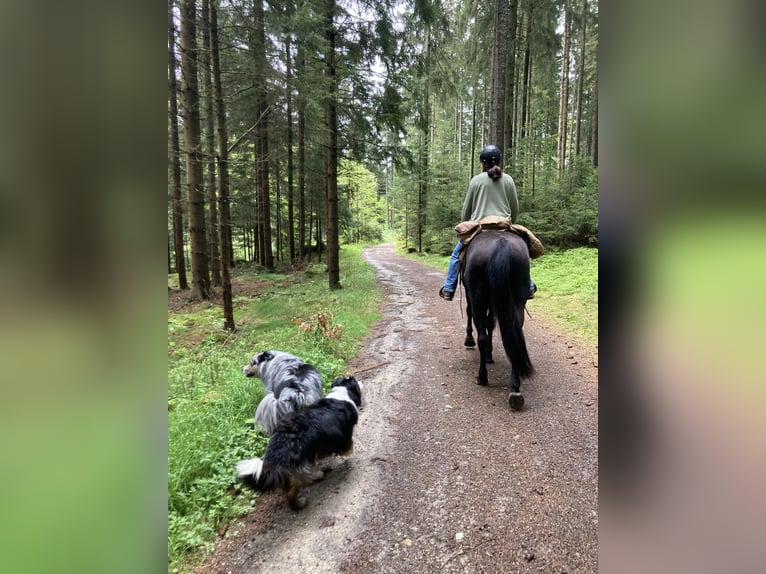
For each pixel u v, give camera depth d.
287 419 2.80
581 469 2.87
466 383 4.53
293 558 2.26
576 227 13.38
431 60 13.18
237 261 21.34
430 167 22.30
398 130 11.48
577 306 7.29
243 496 2.77
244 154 16.08
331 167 11.34
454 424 3.63
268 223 17.52
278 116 13.30
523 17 16.77
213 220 11.69
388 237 48.34
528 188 14.75
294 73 9.08
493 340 6.21
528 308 7.79
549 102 21.48
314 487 2.88
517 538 2.31
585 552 2.17
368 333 6.88
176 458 2.79
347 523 2.51
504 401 4.00
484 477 2.86
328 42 9.27
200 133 9.80
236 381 4.29
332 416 2.89
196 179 10.20
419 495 2.73
